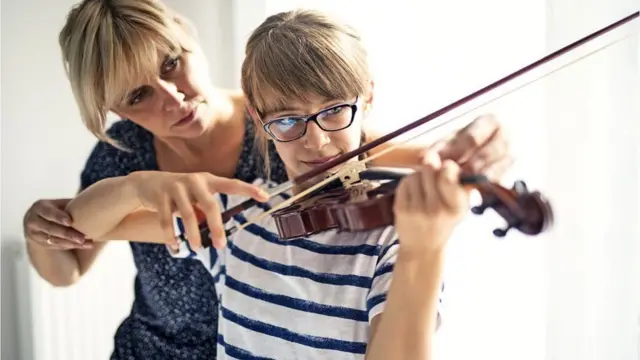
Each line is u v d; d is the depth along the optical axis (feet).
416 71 4.44
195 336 4.08
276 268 3.28
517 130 4.04
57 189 5.98
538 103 3.99
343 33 3.19
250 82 3.25
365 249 3.08
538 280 4.14
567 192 3.90
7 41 5.68
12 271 5.83
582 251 3.91
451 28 4.31
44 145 5.89
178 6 5.81
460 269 4.26
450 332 4.30
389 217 2.67
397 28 4.50
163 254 3.94
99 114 3.87
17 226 5.87
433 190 2.28
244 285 3.34
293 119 3.12
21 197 5.86
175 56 3.70
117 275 5.98
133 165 4.24
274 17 3.34
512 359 4.21
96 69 3.67
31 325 5.88
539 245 4.12
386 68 4.53
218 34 5.83
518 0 4.07
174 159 4.13
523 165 4.04
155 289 4.05
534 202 2.12
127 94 3.68
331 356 3.09
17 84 5.75
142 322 4.29
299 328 3.18
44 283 5.82
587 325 3.94
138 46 3.56
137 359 4.25
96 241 3.82
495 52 4.16
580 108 3.83
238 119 3.95
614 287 3.84
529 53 4.05
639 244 3.76
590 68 3.78
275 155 3.65
